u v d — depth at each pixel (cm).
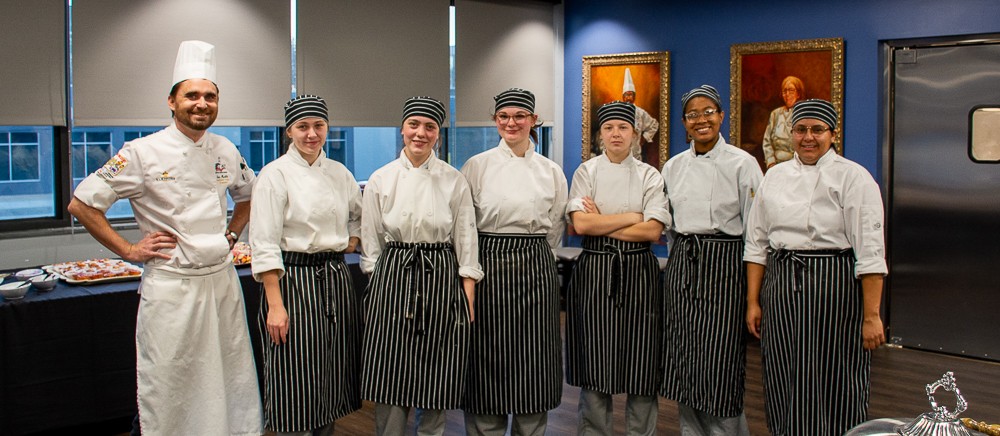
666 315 300
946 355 494
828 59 512
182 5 461
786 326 265
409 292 265
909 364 473
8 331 307
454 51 587
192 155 260
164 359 252
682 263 292
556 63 650
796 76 525
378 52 547
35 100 417
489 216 281
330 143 543
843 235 258
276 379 259
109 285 345
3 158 419
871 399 407
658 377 302
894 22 491
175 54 461
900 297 512
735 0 552
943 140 485
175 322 253
